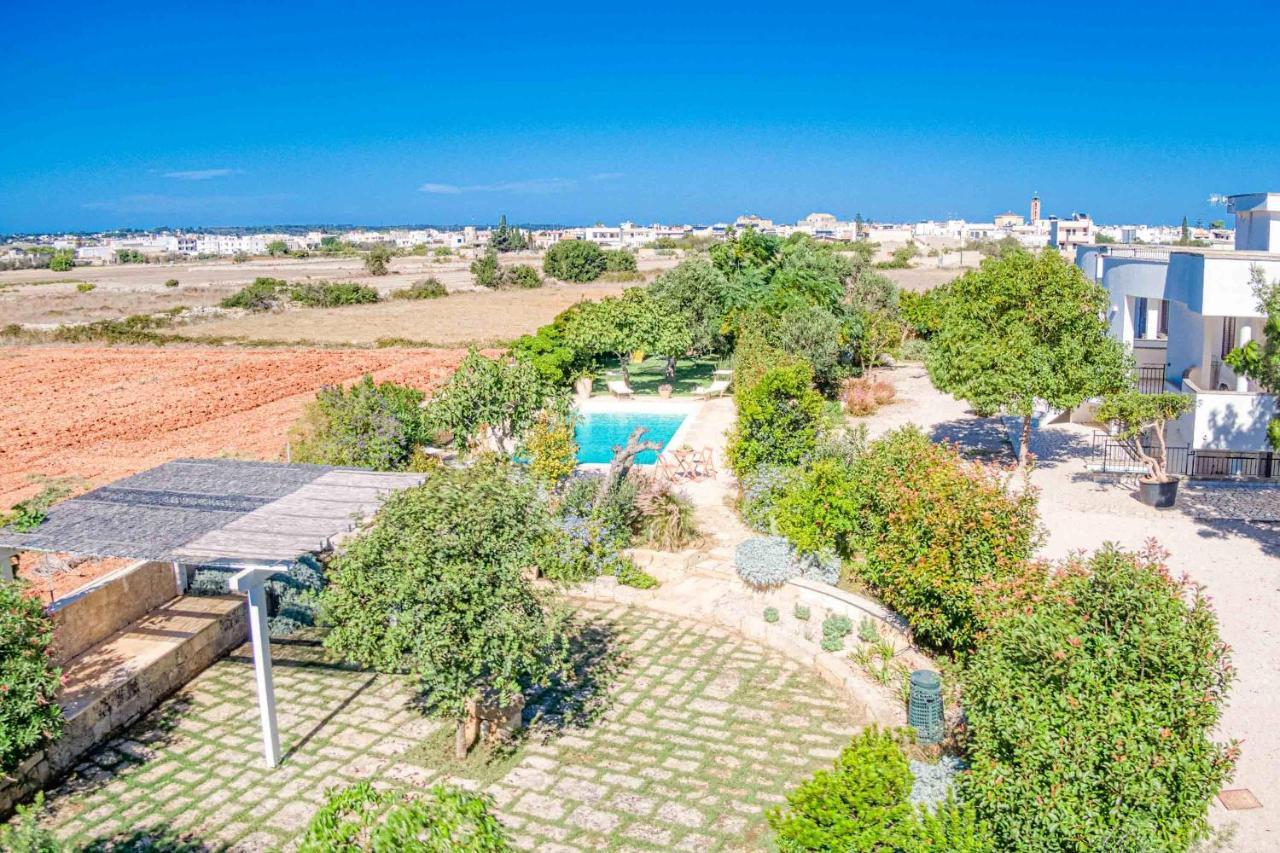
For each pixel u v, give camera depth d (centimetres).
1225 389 2377
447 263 16125
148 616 1586
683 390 4122
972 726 969
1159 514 2078
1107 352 2256
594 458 2961
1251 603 1592
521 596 1169
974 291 2422
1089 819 821
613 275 11144
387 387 2653
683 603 1719
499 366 2470
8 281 12288
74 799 1177
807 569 1745
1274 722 1238
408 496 1177
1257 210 2675
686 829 1087
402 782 1191
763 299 4541
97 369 4950
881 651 1452
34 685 1122
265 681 1211
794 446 2161
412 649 1154
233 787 1193
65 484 2719
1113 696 861
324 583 1730
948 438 2911
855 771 823
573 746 1270
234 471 1645
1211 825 1041
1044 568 1255
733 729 1308
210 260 18950
